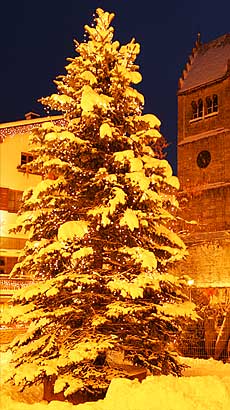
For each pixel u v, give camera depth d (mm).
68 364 15547
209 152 53375
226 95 52656
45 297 16922
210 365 28000
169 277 17000
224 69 53844
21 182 39688
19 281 37375
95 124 17891
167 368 17234
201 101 55625
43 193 17406
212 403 11406
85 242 17109
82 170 17672
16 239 38875
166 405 11312
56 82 18891
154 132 18188
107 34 18812
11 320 16359
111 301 16797
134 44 19047
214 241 45062
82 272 16828
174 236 18234
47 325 16922
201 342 35281
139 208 17641
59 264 17516
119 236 17531
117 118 18438
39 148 17953
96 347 15414
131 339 16844
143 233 17734
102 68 18750
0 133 39000
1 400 13242
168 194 21312
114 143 18156
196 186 52344
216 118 53562
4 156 39094
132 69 19062
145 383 12555
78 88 18656
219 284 43844
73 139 17281
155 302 17422
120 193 16406
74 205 17609
